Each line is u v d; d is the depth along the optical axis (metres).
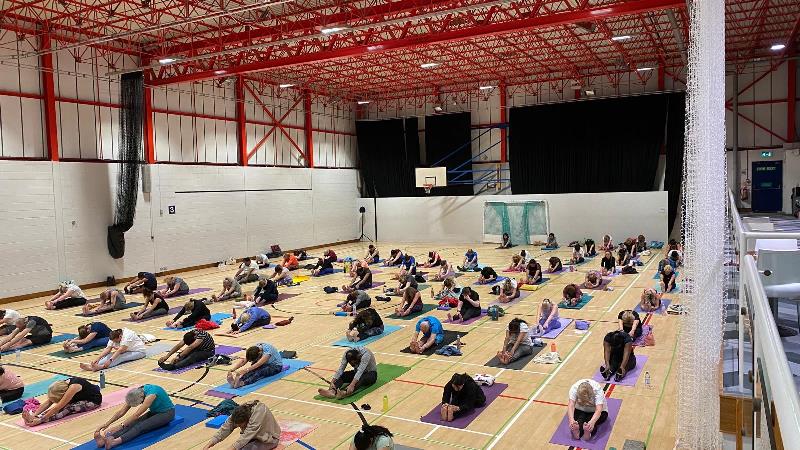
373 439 5.66
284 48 21.75
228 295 16.53
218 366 10.29
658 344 10.61
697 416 4.66
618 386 8.56
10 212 17.42
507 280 15.51
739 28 21.36
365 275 17.80
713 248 4.59
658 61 26.77
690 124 4.73
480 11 18.05
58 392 8.06
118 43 20.77
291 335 12.40
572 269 20.02
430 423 7.49
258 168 26.47
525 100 30.03
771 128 25.45
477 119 31.14
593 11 14.44
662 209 26.48
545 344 10.95
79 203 19.30
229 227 24.94
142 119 20.56
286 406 8.26
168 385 9.37
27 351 11.73
